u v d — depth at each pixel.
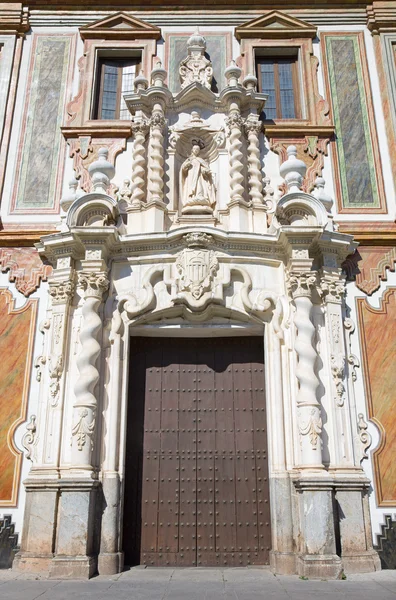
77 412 8.00
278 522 7.92
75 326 8.83
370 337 9.13
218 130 10.24
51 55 11.32
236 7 11.55
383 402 8.79
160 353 9.25
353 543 7.72
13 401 8.81
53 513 7.76
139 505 8.46
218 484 8.57
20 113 10.82
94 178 9.44
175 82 11.10
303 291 8.60
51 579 7.16
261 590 6.38
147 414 8.91
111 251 9.08
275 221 9.53
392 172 10.33
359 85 11.05
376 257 9.59
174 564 8.20
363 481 7.96
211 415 8.91
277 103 11.12
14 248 9.66
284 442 8.25
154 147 9.90
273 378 8.54
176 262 8.98
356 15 11.52
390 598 5.88
